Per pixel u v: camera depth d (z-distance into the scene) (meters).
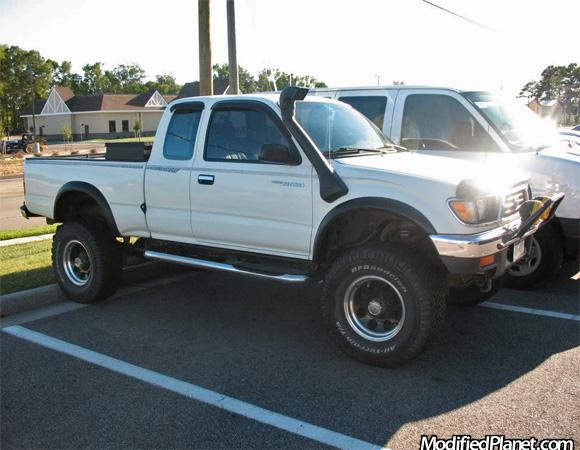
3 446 3.24
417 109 6.76
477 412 3.55
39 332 5.09
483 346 4.63
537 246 5.96
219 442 3.26
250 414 3.57
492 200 4.11
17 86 104.56
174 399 3.79
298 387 3.94
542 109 26.03
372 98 7.12
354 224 4.59
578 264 7.36
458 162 4.85
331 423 3.45
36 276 6.43
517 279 6.16
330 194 4.23
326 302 4.36
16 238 9.22
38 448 3.22
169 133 5.39
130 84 129.25
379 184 4.15
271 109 4.71
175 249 5.56
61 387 3.97
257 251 4.84
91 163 5.88
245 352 4.59
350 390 3.88
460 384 3.95
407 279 3.96
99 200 5.77
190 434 3.35
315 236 4.42
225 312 5.65
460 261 3.90
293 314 5.58
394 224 4.53
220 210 4.93
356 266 4.16
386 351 4.11
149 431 3.38
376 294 4.23
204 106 5.16
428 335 3.99
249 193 4.71
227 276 7.10
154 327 5.21
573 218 5.71
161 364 4.36
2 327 5.24
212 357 4.49
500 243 4.05
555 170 5.77
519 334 4.89
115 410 3.64
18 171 27.41
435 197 3.96
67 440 3.30
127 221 5.63
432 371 4.16
